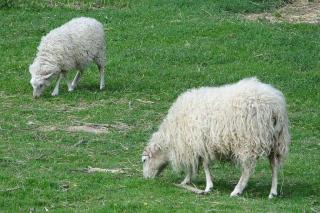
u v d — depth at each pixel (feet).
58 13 100.42
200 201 43.78
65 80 73.46
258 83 46.52
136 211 41.24
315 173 51.78
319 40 88.33
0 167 50.06
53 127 61.87
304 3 107.86
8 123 62.44
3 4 102.01
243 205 42.98
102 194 45.01
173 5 102.73
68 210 41.65
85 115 65.92
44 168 50.52
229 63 81.56
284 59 82.07
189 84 75.46
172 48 85.40
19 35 91.35
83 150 55.83
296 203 44.16
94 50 73.00
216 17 97.35
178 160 47.55
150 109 68.69
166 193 45.52
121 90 74.02
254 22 94.79
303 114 67.92
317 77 76.84
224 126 44.83
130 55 84.07
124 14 99.04
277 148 45.32
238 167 50.29
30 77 77.97
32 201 43.27
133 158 54.60
